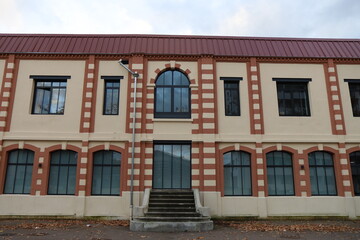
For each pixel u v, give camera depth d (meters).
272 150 16.22
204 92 16.53
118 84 16.98
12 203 15.13
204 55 17.02
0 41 17.41
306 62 17.41
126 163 15.69
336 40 18.53
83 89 16.56
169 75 17.28
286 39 18.47
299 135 16.42
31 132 15.95
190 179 16.05
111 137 15.92
